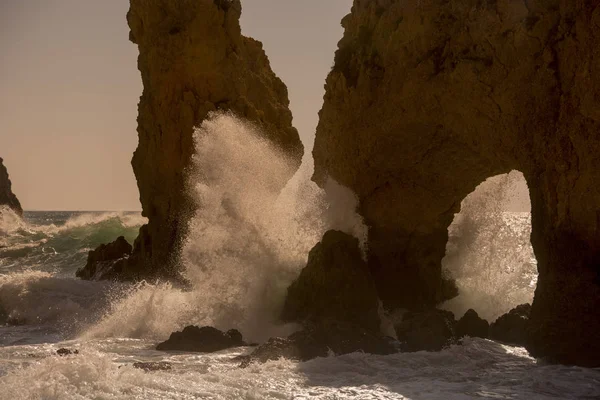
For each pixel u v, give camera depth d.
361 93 20.23
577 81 14.53
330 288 19.50
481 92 17.08
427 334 16.23
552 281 14.96
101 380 11.21
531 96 15.83
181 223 29.33
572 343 14.17
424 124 19.30
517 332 16.75
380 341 15.92
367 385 11.92
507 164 18.23
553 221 15.18
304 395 11.20
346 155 21.22
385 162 20.69
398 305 21.64
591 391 11.62
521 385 12.03
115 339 18.31
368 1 20.77
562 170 14.92
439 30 18.23
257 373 12.70
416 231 21.84
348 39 21.66
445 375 12.80
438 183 21.05
